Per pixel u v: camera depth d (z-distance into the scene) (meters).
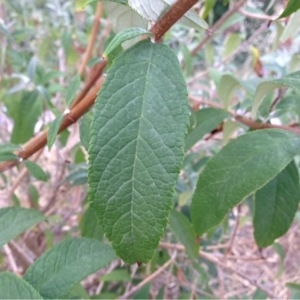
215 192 0.20
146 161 0.14
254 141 0.20
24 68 0.53
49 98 0.39
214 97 0.48
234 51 0.48
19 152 0.23
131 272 0.44
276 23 0.34
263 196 0.24
